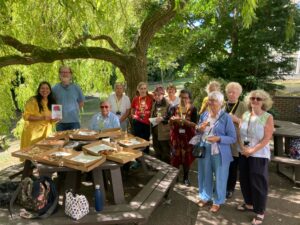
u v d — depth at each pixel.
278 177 5.26
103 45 7.30
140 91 5.48
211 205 4.14
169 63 10.55
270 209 4.05
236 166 4.29
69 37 6.24
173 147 4.85
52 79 7.03
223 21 8.24
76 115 5.19
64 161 3.26
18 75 7.35
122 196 3.47
